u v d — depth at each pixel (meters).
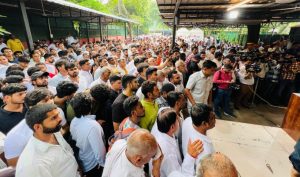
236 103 5.72
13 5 8.18
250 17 8.94
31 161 1.40
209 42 19.17
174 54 6.53
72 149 1.92
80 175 1.90
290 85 5.96
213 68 3.51
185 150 1.97
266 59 6.21
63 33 14.91
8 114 2.20
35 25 11.88
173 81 3.71
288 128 4.16
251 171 3.07
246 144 3.80
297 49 9.00
